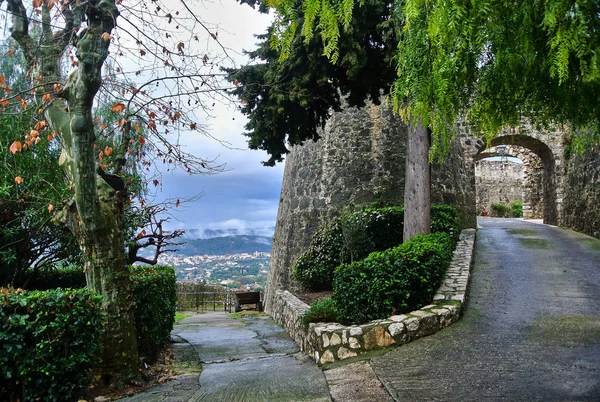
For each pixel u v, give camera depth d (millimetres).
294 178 15250
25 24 5438
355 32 6930
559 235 13336
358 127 13969
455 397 3715
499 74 3188
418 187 9062
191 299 19719
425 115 3418
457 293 6512
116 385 4871
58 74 5570
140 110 5625
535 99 3365
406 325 5371
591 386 3691
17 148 4957
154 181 6176
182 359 6723
